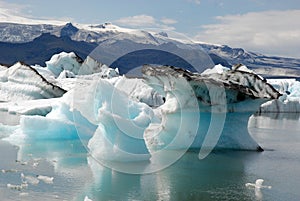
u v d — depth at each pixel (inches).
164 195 394.6
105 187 412.5
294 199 391.5
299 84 1934.1
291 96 1847.9
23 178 432.5
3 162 505.0
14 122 871.7
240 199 389.4
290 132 909.8
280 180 461.1
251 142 645.3
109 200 372.5
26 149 591.8
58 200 365.7
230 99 634.2
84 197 378.0
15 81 1322.6
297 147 684.1
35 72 1293.1
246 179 463.5
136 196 388.5
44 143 646.5
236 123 646.5
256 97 638.5
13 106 1061.8
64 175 452.4
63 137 697.6
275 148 670.5
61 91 1242.6
